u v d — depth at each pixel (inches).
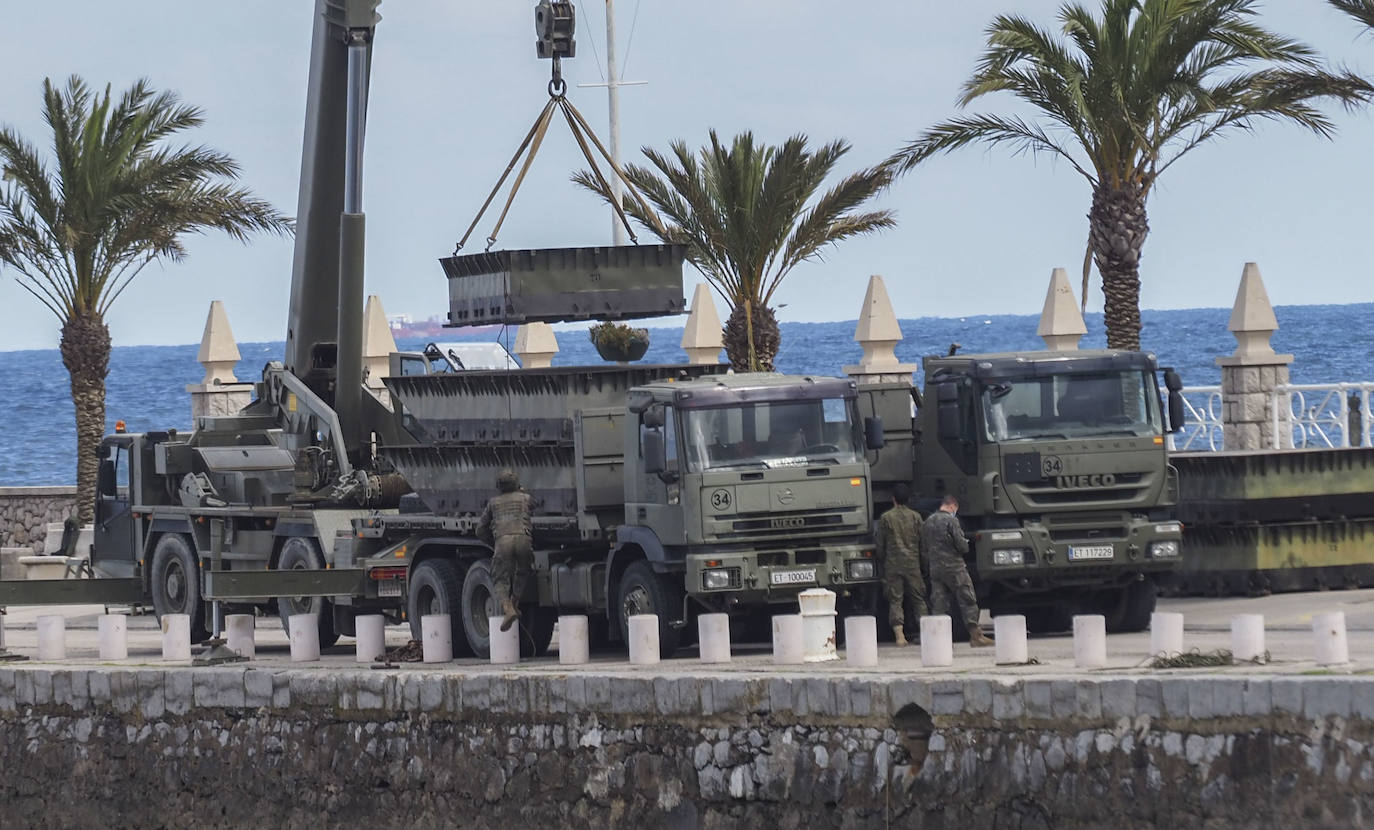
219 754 3171.8
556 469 3361.2
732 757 2576.3
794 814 2514.8
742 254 5226.4
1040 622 3627.0
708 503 3105.3
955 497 3412.9
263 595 3604.8
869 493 3223.4
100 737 3324.3
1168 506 3398.1
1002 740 2354.8
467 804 2854.3
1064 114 4864.7
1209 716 2192.4
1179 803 2204.7
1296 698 2128.4
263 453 4264.3
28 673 3437.5
